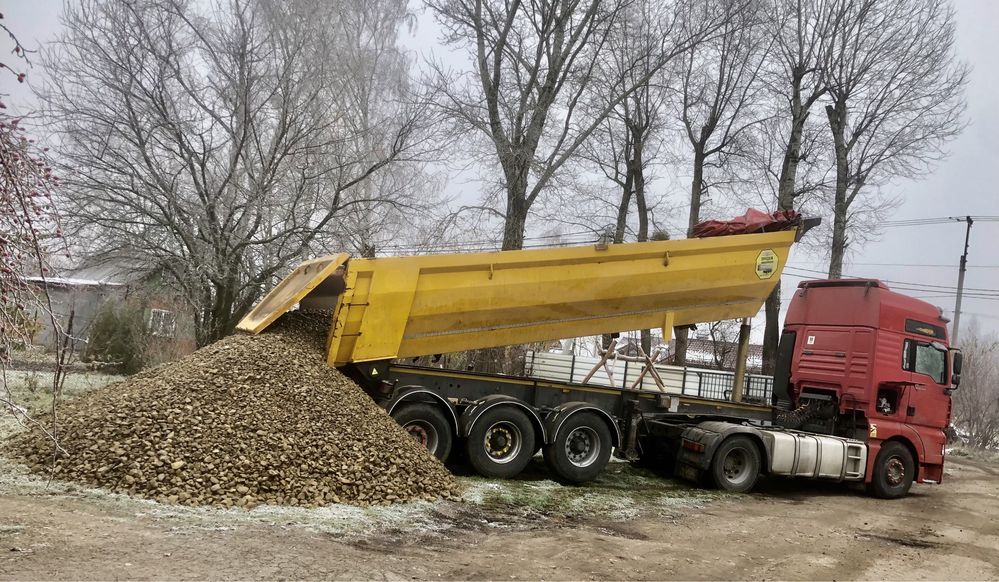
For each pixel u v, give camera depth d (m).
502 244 17.34
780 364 12.19
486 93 17.47
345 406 7.57
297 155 15.09
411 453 7.59
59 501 5.48
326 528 5.74
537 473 10.02
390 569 4.90
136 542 4.68
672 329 10.21
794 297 12.28
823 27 21.98
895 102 23.11
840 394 11.19
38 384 13.00
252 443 6.63
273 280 15.43
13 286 3.68
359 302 8.23
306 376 7.68
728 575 5.79
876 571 6.30
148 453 6.27
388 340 8.47
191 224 14.32
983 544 7.93
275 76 14.87
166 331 17.92
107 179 13.98
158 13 13.81
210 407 6.91
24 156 3.50
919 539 7.98
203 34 14.55
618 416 10.39
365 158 16.02
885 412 11.12
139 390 7.36
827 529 8.10
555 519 7.34
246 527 5.43
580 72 17.67
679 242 9.92
